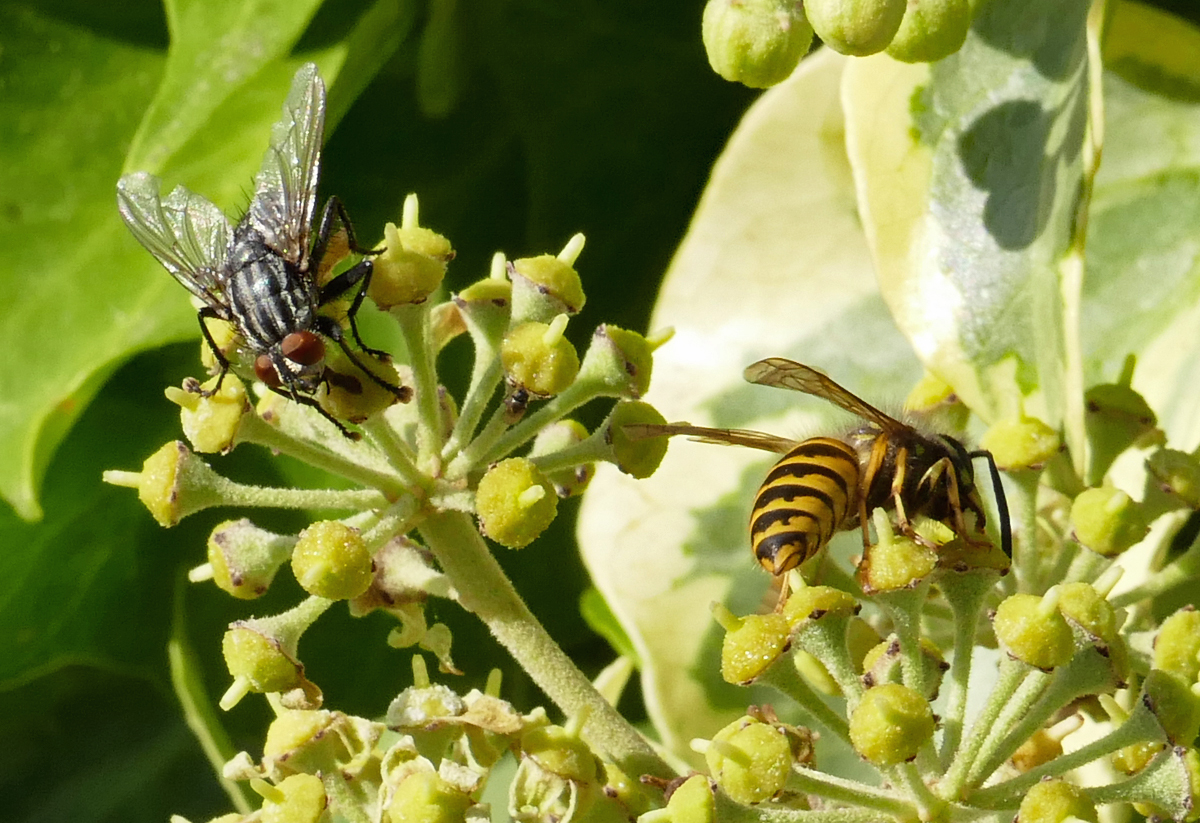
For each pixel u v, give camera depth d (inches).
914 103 10.2
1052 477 9.9
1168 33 11.1
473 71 11.7
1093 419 9.9
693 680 11.1
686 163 11.9
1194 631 8.9
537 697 11.3
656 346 9.3
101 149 11.2
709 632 11.2
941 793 8.9
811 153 11.6
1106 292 11.3
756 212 11.6
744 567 11.3
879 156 10.2
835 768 10.8
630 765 9.3
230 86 10.8
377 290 9.1
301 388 9.2
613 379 9.2
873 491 9.6
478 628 11.4
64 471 11.4
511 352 9.2
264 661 9.0
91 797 12.2
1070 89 10.0
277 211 9.7
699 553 11.3
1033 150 10.0
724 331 11.6
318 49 10.9
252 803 11.2
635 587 11.3
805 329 11.5
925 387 10.1
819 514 9.4
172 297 10.9
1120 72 11.3
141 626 11.6
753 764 8.8
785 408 11.5
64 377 10.8
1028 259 10.0
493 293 9.3
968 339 10.0
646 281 11.8
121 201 10.0
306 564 9.0
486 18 11.6
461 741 9.2
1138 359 11.2
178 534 11.5
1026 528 9.6
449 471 9.2
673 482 11.4
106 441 11.4
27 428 10.7
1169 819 9.1
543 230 11.7
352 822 9.2
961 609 9.0
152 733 12.3
